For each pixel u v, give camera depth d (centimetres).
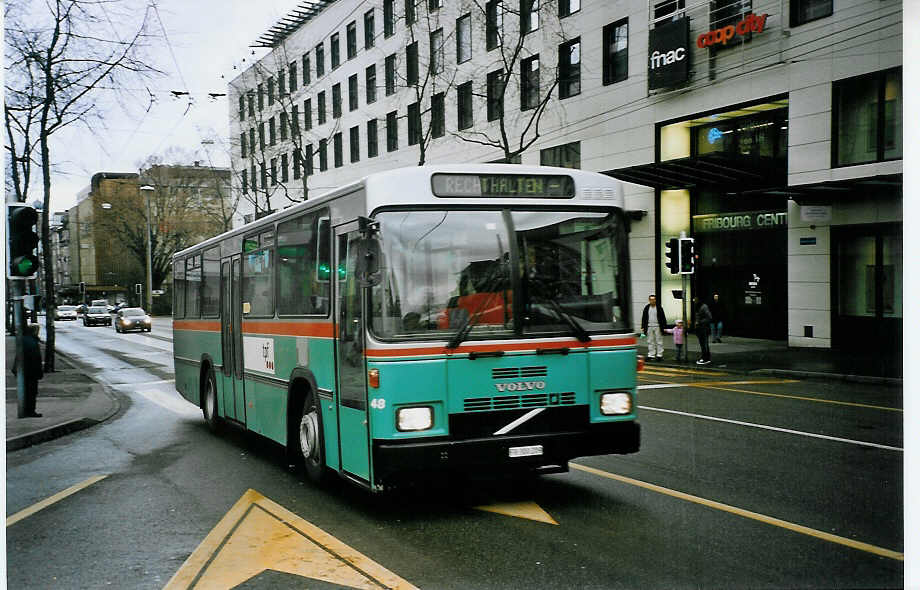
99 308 6259
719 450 910
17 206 1198
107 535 646
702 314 2023
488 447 616
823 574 492
